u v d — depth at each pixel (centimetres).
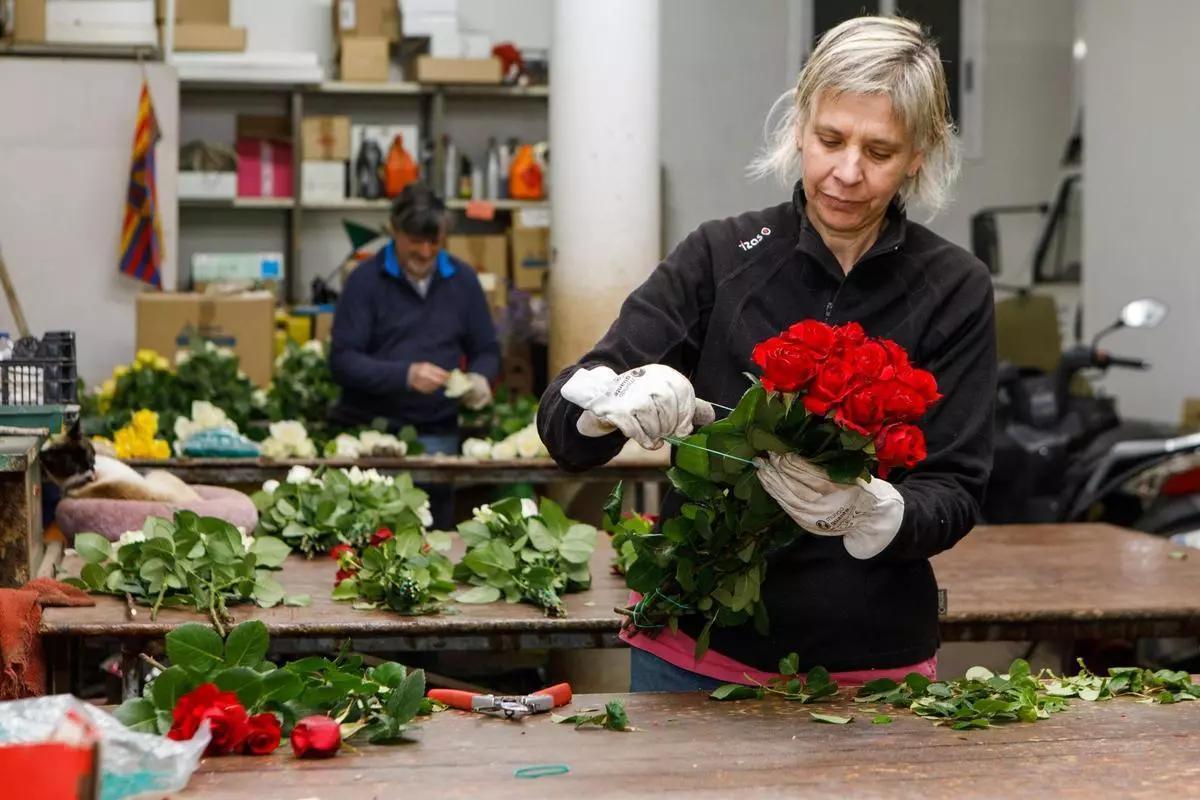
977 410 219
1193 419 661
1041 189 987
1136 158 785
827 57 208
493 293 812
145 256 647
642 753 184
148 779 160
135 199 645
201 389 549
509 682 456
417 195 529
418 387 520
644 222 580
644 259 582
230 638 192
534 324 766
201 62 826
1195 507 464
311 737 180
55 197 649
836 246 220
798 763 180
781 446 188
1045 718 201
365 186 857
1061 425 529
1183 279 746
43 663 254
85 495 322
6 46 657
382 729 187
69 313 652
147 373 548
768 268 221
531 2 923
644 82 575
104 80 650
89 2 662
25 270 649
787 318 220
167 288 662
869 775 175
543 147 877
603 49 569
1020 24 976
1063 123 984
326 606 279
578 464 206
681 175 946
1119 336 795
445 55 861
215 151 838
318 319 772
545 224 855
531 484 490
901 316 219
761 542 209
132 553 276
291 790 168
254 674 186
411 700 189
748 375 193
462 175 877
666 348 217
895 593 221
